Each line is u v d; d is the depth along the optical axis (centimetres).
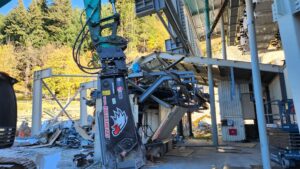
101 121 566
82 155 793
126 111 539
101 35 564
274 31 1148
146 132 847
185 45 1144
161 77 773
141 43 5022
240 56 3556
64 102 3394
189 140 1417
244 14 1130
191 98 921
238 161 778
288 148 651
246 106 1360
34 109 1309
